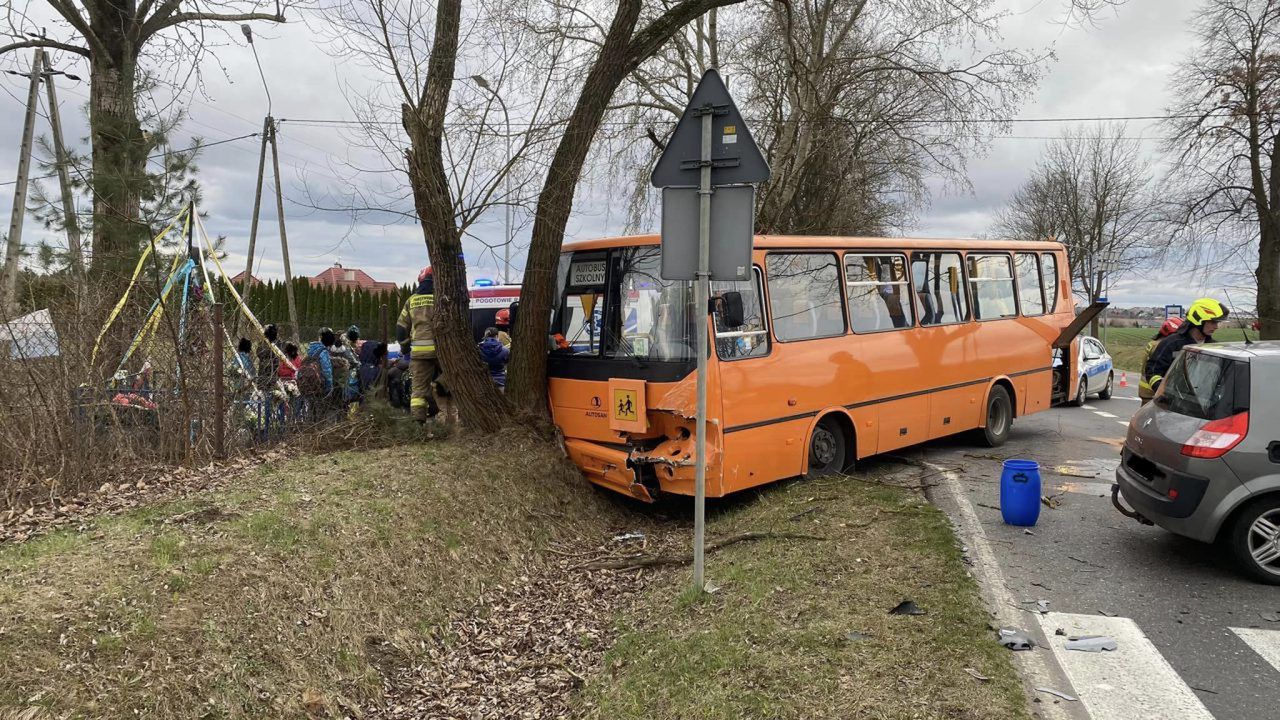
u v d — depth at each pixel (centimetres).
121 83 1419
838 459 942
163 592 485
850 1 2273
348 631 529
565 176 897
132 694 409
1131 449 673
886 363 988
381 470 764
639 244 833
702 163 554
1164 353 835
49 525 612
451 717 488
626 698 452
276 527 595
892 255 1019
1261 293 2750
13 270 1020
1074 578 595
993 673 423
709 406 776
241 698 445
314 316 3841
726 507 870
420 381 1032
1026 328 1252
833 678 424
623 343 837
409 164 852
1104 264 4231
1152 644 480
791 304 880
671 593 613
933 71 2125
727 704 414
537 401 905
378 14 808
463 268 894
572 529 804
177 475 761
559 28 1067
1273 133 2611
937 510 750
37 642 415
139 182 1289
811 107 2403
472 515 719
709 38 2362
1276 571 575
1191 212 2836
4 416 736
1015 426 1427
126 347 891
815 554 634
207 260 1180
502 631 604
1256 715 399
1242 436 569
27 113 2086
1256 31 2619
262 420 907
